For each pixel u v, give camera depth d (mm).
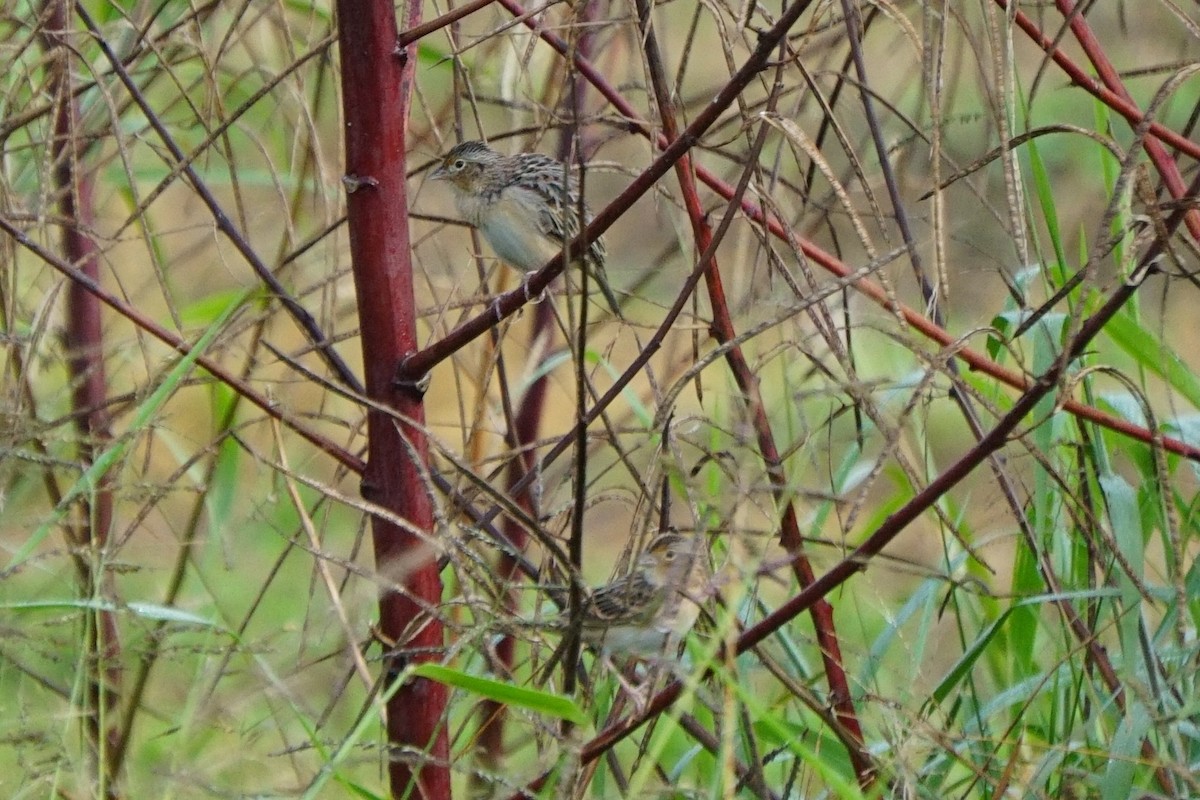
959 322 15570
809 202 8453
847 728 7535
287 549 8438
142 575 11117
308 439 7324
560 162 11727
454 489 7504
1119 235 6270
